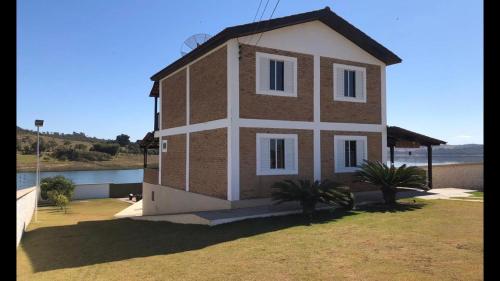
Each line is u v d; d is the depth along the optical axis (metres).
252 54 14.69
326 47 16.38
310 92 15.86
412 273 6.58
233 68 14.30
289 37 15.48
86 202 37.34
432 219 11.38
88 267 8.41
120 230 13.91
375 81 17.72
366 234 9.66
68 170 66.69
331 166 16.22
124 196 43.25
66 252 10.52
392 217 11.96
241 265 7.66
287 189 12.91
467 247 8.01
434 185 22.86
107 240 11.95
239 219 12.52
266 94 14.90
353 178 16.47
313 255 8.04
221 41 14.73
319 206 14.44
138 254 9.37
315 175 15.76
